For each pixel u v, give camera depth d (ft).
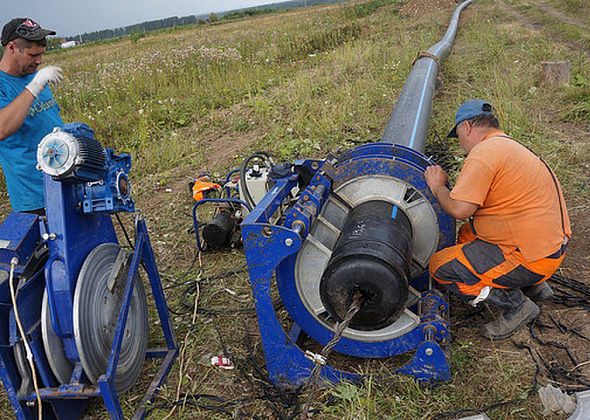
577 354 10.02
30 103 10.50
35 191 11.94
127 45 93.15
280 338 9.65
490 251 9.86
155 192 20.65
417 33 53.26
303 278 9.89
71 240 8.86
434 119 24.06
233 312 12.58
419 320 9.76
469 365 10.02
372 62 37.40
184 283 14.08
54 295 8.65
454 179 18.02
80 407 9.87
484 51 38.93
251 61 45.27
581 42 40.50
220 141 25.86
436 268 10.37
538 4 73.20
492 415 8.85
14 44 11.08
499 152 9.35
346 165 10.32
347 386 9.48
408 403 9.21
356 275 8.56
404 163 10.06
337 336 8.43
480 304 11.11
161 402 10.02
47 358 8.86
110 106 31.73
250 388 10.15
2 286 8.49
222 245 15.47
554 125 21.90
